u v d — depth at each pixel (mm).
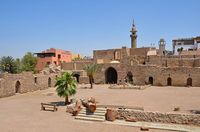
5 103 35281
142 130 19828
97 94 44375
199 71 58625
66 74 32875
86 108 25922
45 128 20891
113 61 73312
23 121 23547
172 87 58125
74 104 28562
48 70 72062
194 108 28297
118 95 42312
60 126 21516
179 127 20500
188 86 59094
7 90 43625
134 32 89188
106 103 32500
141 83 65250
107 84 69500
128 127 20891
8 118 24906
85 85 66375
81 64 81250
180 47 93125
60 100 37844
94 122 22859
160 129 20156
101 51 81750
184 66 65750
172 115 21859
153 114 22547
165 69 62469
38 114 26875
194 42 90562
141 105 30500
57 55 101250
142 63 71188
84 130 20125
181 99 36000
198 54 72688
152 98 37469
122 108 25219
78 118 24312
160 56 69438
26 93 49031
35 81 54562
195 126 20812
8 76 44156
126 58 68312
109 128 20625
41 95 45344
